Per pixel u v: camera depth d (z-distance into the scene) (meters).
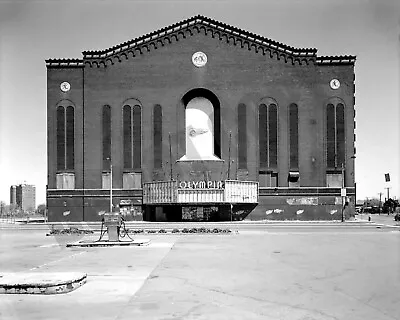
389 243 35.31
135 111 74.75
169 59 75.31
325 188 73.75
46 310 13.27
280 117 74.75
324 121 74.56
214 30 75.62
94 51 74.75
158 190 72.62
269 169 74.25
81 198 73.69
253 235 44.91
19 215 105.75
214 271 20.73
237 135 74.50
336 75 74.94
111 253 28.91
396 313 12.91
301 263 23.45
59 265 23.02
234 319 12.30
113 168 74.00
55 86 74.56
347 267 21.94
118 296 15.20
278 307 13.66
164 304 14.05
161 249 31.20
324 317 12.49
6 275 17.78
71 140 74.19
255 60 75.25
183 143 75.19
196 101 76.31
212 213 73.81
